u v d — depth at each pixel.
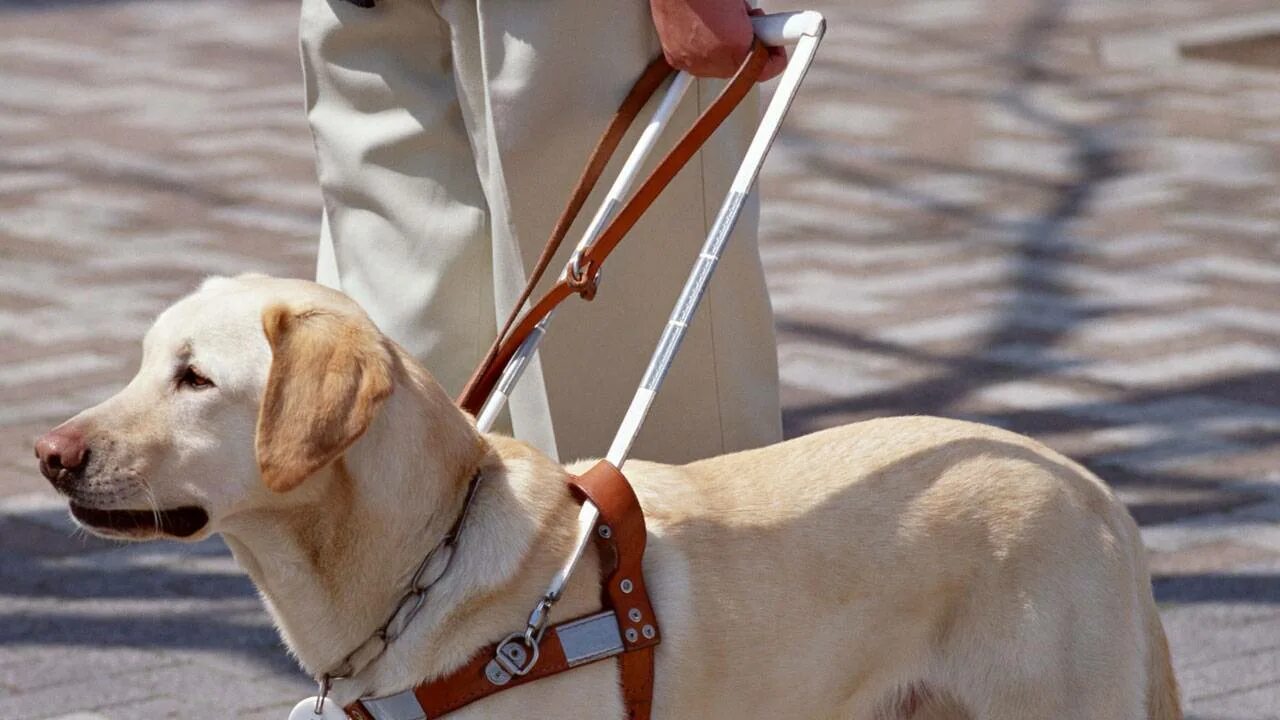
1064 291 7.62
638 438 3.75
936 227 8.60
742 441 3.86
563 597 2.96
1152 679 3.41
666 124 3.63
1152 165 9.62
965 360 6.77
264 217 8.77
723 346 3.79
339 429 2.72
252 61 12.46
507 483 3.00
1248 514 5.26
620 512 2.97
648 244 3.66
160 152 10.01
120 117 10.83
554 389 3.64
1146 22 13.19
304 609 2.94
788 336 7.07
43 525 5.29
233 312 2.88
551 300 3.25
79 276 7.79
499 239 3.56
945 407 6.26
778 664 3.12
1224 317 7.24
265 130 10.55
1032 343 6.95
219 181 9.42
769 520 3.16
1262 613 4.62
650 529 3.09
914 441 3.34
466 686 2.89
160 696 4.26
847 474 3.25
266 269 7.90
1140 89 11.38
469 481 2.97
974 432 3.39
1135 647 3.34
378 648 2.92
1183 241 8.30
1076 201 9.01
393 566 2.90
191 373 2.86
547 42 3.45
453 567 2.91
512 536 2.94
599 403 3.70
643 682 2.97
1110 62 12.10
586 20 3.48
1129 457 5.75
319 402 2.73
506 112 3.47
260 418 2.75
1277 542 5.06
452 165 3.69
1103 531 3.33
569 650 2.92
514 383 3.26
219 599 4.82
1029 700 3.24
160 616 4.71
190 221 8.70
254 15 14.13
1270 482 5.52
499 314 3.61
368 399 2.74
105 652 4.50
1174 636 4.50
